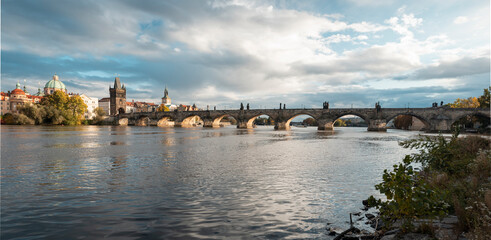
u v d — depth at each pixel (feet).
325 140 174.50
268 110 439.63
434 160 50.65
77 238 24.43
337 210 33.22
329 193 41.22
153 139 161.58
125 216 30.14
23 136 174.29
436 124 337.93
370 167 66.49
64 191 40.73
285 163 71.20
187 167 63.10
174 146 117.50
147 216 30.19
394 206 24.47
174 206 33.83
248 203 35.50
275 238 24.76
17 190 41.16
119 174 54.19
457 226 24.02
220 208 33.27
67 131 253.85
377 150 111.45
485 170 41.14
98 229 26.48
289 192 41.42
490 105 344.49
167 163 69.10
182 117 541.75
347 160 79.25
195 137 188.03
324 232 26.32
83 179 49.32
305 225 28.09
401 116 562.25
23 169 59.47
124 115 627.46
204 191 41.32
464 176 43.68
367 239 24.43
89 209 32.50
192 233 25.70
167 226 27.35
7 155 83.71
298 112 417.49
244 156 85.15
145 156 83.05
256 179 50.55
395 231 25.22
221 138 180.86
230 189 42.73
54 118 442.50
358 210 33.32
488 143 59.82
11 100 591.37
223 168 62.18
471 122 377.09
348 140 176.24
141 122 635.25
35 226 27.20
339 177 53.57
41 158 77.20
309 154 93.45
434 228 24.18
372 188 44.65
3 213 30.91
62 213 31.04
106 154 87.25
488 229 20.33
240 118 467.93
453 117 332.39
